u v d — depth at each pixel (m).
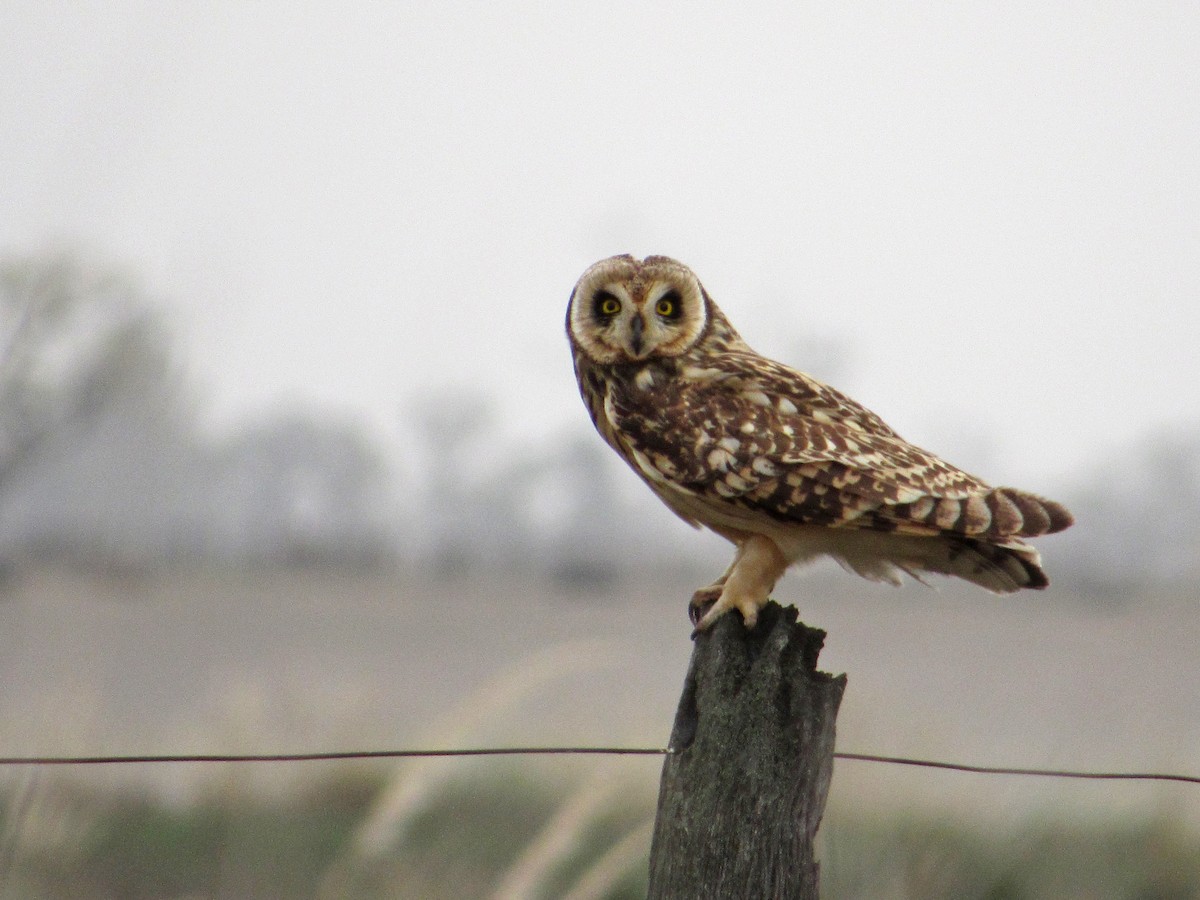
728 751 5.49
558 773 13.12
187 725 14.98
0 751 11.99
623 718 14.97
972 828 11.29
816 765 5.52
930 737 12.50
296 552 38.69
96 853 11.06
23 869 9.48
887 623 38.78
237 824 11.84
